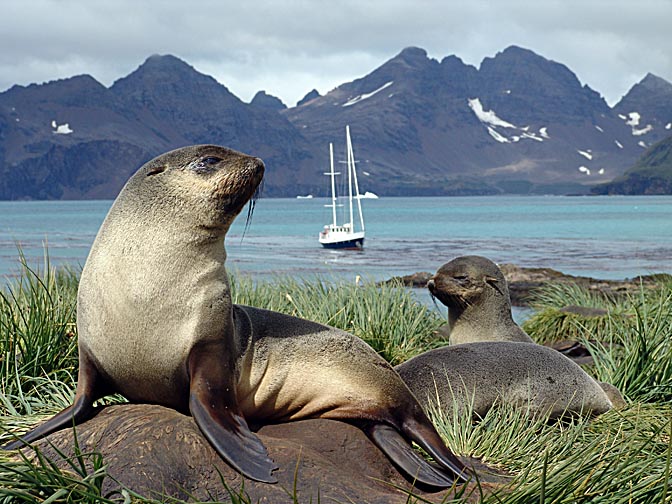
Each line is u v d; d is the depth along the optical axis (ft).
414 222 357.20
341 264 125.90
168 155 16.07
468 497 13.38
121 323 14.93
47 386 21.67
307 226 322.34
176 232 15.29
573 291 54.03
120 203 15.74
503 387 22.25
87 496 11.95
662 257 140.15
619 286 77.10
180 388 15.39
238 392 16.14
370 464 15.46
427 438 16.37
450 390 21.75
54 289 27.17
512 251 160.35
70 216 492.95
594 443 15.98
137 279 14.99
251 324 16.75
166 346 14.99
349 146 180.24
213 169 15.34
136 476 12.88
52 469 12.94
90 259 15.58
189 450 13.52
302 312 34.14
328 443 15.66
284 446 14.43
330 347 16.88
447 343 35.24
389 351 30.40
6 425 17.42
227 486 12.86
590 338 37.24
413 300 39.75
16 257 137.69
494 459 17.43
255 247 180.45
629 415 21.38
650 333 28.81
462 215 460.96
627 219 368.07
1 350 22.43
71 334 24.14
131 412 14.90
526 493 13.34
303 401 16.75
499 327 29.66
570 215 435.12
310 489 13.28
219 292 15.46
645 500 13.84
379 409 16.61
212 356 15.08
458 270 29.58
